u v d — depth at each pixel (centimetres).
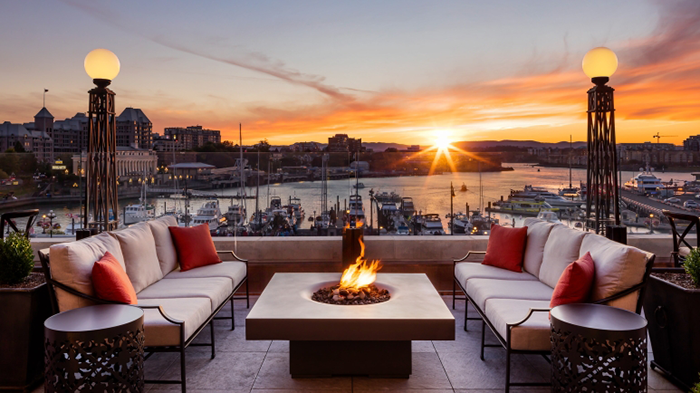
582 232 338
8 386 275
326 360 304
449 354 345
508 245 414
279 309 302
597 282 269
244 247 528
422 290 350
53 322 225
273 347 360
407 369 304
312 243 527
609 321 225
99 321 227
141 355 238
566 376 227
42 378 289
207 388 288
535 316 278
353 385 293
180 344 266
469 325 413
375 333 283
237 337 381
